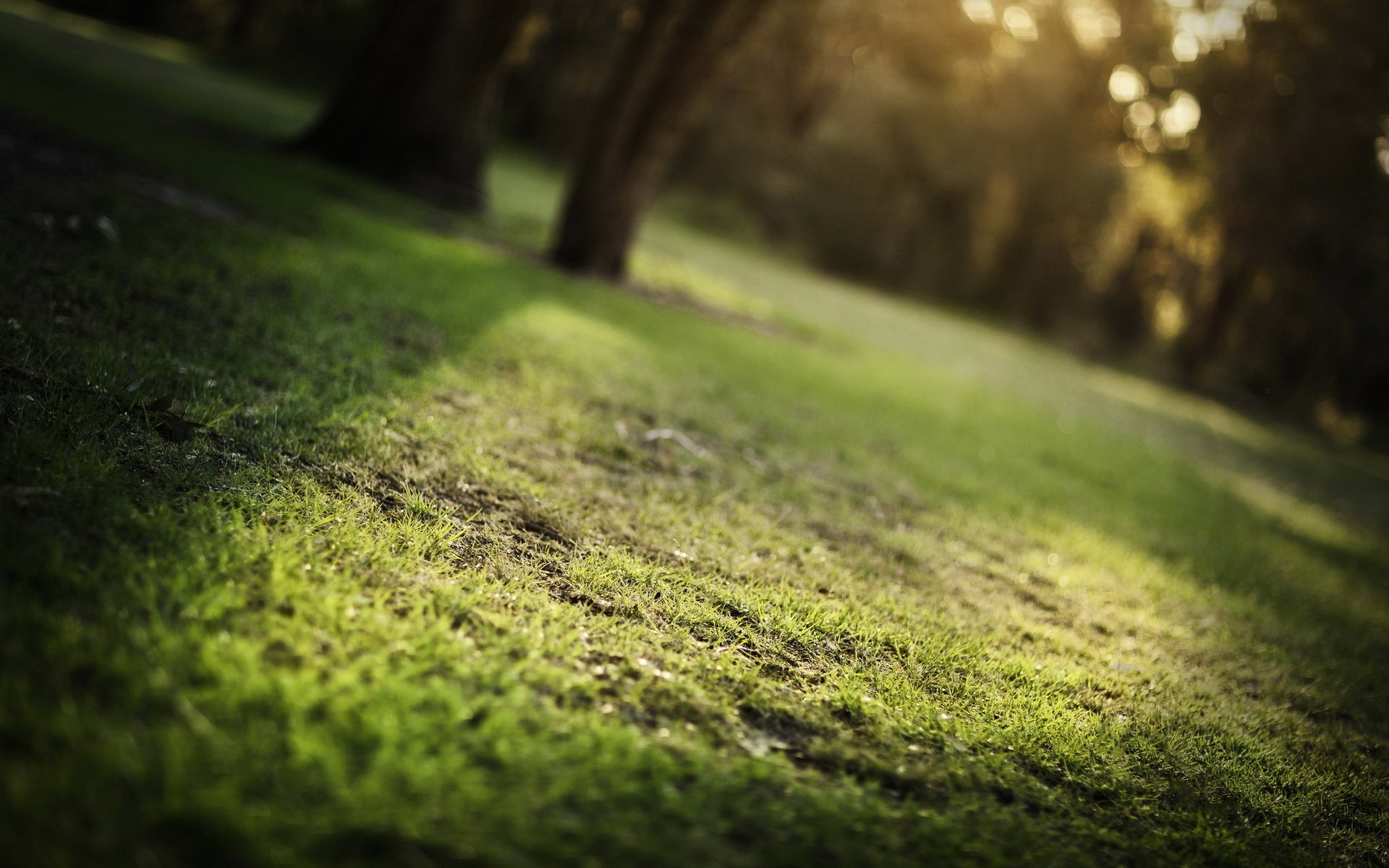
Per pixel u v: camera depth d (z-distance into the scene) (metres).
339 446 3.84
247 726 2.03
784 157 43.22
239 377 4.27
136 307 4.71
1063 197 40.38
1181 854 2.78
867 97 42.16
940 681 3.51
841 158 42.56
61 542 2.45
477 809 1.98
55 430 3.03
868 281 43.97
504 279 9.66
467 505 3.78
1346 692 5.01
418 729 2.17
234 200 8.69
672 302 13.66
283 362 4.71
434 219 13.84
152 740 1.91
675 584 3.69
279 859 1.72
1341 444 35.47
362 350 5.30
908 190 43.22
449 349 6.17
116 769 1.81
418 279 7.93
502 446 4.63
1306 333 38.78
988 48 31.19
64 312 4.27
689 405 6.96
